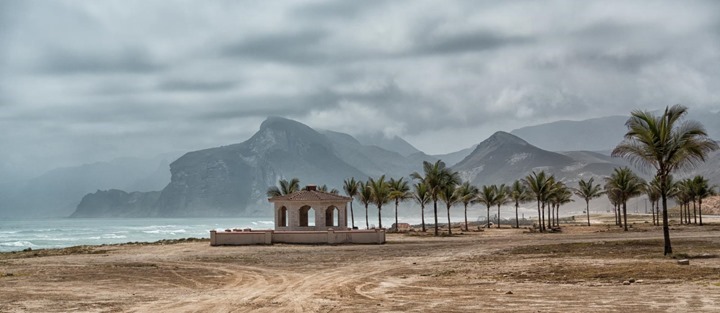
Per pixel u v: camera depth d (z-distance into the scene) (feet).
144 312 69.82
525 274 101.86
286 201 220.64
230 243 202.59
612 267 106.93
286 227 220.43
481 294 79.10
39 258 160.25
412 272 111.65
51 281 103.14
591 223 454.81
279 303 75.56
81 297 82.38
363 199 320.50
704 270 96.58
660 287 80.02
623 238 215.92
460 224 479.82
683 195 369.91
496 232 315.78
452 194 285.23
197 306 73.82
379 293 83.25
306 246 194.80
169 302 77.10
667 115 129.80
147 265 132.67
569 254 144.66
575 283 88.07
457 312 65.98
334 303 74.69
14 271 120.88
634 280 87.35
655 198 367.25
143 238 460.55
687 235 232.12
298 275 109.60
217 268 124.57
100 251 185.78
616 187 312.09
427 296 78.74
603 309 65.21
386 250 173.47
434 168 285.64
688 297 71.00
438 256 149.48
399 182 334.65
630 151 132.57
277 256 154.20
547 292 79.30
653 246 164.35
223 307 72.95
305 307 71.97
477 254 153.58
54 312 69.97
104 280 104.47
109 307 73.41
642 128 130.00
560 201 382.42
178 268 125.18
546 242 200.13
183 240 247.50
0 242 404.77
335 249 179.22
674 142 128.36
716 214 558.97
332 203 221.87
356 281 98.53
